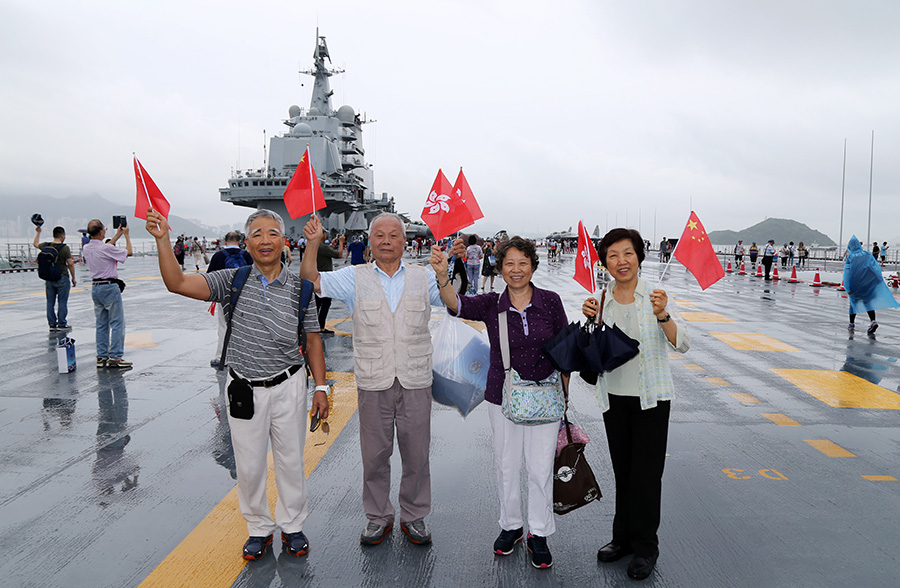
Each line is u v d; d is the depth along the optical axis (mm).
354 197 52281
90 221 7379
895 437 5195
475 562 3184
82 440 4941
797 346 9555
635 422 3125
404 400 3312
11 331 10422
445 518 3682
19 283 20906
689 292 18844
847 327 11641
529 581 3006
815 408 6074
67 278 10602
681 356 8703
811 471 4414
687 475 4324
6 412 5688
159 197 2992
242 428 3105
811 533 3480
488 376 3318
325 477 4262
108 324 7578
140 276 24125
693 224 3439
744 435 5230
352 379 7035
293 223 49875
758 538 3422
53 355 8375
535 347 3150
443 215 3619
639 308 3174
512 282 3168
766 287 20938
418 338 3342
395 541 3404
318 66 54812
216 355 8141
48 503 3791
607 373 3193
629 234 3139
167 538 3375
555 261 42438
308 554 3242
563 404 3211
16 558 3139
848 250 11000
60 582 2926
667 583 2988
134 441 4926
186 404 5984
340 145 55312
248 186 47875
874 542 3375
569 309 13812
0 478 4168
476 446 4918
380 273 3381
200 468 4375
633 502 3092
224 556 3199
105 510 3705
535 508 3174
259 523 3211
